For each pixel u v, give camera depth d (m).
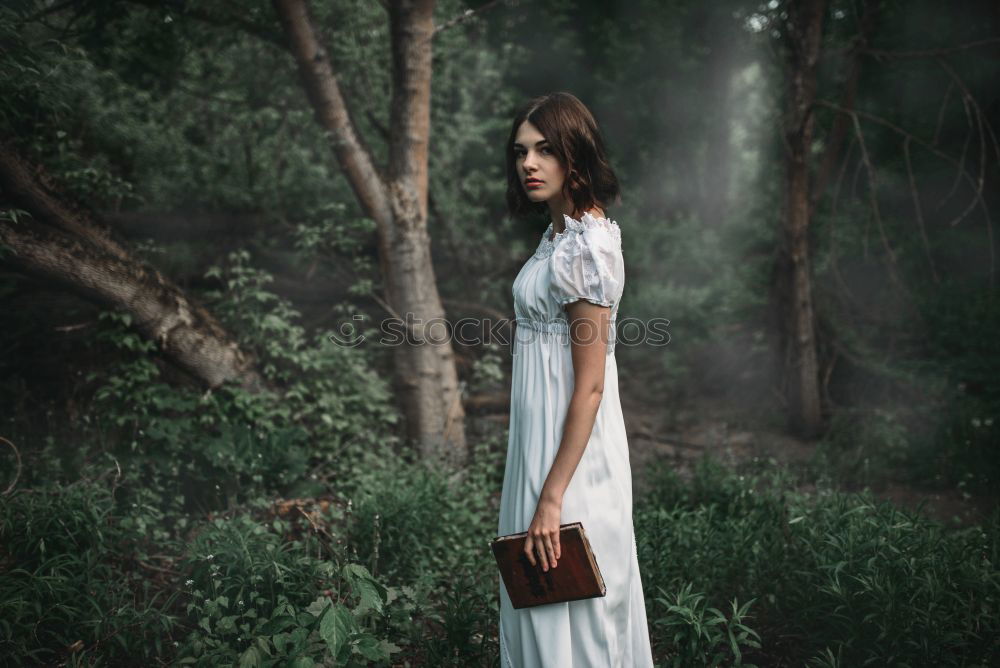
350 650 2.15
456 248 6.50
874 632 2.39
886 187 8.14
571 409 1.69
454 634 2.44
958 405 5.22
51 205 3.58
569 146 1.79
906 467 4.88
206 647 2.37
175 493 3.61
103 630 2.49
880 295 7.39
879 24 6.79
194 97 6.07
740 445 5.49
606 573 1.83
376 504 3.27
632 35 9.92
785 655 2.63
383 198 4.40
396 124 4.40
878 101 8.13
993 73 7.13
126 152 5.76
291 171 6.15
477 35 7.38
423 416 4.55
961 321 6.52
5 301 4.86
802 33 5.12
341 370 4.57
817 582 2.64
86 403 4.31
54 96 3.56
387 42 5.64
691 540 3.05
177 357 3.99
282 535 2.96
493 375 4.85
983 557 2.81
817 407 5.57
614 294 1.68
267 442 3.88
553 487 1.69
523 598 1.76
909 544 2.64
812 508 3.31
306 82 4.13
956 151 7.77
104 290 3.72
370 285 4.61
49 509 2.88
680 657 2.30
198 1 4.37
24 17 3.71
